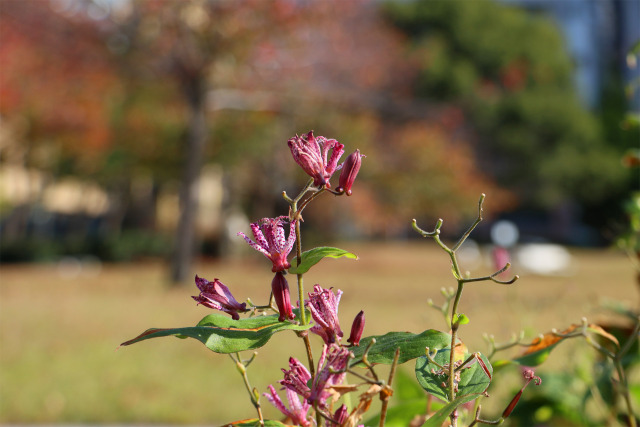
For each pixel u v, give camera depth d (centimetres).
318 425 143
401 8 4350
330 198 2653
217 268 2725
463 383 153
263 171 2723
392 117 2822
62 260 3228
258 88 2136
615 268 2856
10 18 1864
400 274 2483
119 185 3625
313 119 2478
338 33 2194
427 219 3102
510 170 4406
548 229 5238
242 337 144
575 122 4400
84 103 2152
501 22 4434
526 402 286
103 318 1201
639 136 4731
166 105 2378
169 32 1875
